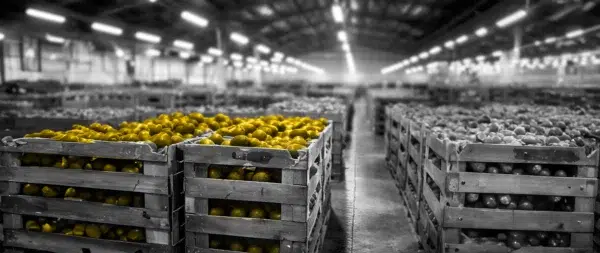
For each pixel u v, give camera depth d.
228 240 3.06
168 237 2.91
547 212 3.26
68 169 3.01
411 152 5.23
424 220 4.08
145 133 3.20
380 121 13.37
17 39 19.78
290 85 26.94
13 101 11.27
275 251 2.92
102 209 2.98
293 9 23.48
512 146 3.24
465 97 17.50
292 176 2.79
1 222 3.37
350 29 34.69
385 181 6.91
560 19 17.56
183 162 2.99
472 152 3.26
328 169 4.56
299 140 3.19
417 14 23.72
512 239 3.33
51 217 3.20
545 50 27.95
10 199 3.12
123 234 3.03
